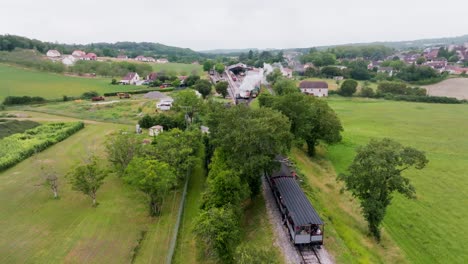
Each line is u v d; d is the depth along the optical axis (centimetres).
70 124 7962
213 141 4600
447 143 6844
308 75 18912
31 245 3425
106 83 15400
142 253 3316
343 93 13388
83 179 4150
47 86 13912
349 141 7006
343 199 4512
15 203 4322
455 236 3625
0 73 15875
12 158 5594
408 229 3784
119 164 5059
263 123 3856
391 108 10700
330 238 3238
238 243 2991
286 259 2925
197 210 4147
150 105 10350
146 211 4159
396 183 3253
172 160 4688
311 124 5834
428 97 12338
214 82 15588
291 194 3562
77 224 3841
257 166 3678
